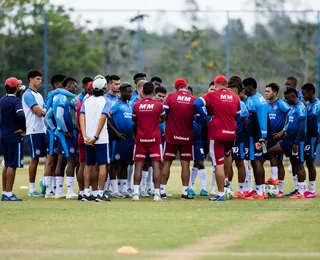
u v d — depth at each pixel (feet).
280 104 178.09
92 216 140.05
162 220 134.31
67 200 171.53
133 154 175.32
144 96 170.81
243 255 103.09
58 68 374.02
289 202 165.68
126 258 101.19
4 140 169.17
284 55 376.27
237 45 374.22
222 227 126.11
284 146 177.58
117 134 177.58
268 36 379.14
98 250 106.83
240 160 175.32
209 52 376.68
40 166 316.81
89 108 165.58
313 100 179.22
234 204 160.86
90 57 382.22
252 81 173.27
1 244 111.55
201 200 171.32
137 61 358.02
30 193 184.55
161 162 178.70
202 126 184.03
